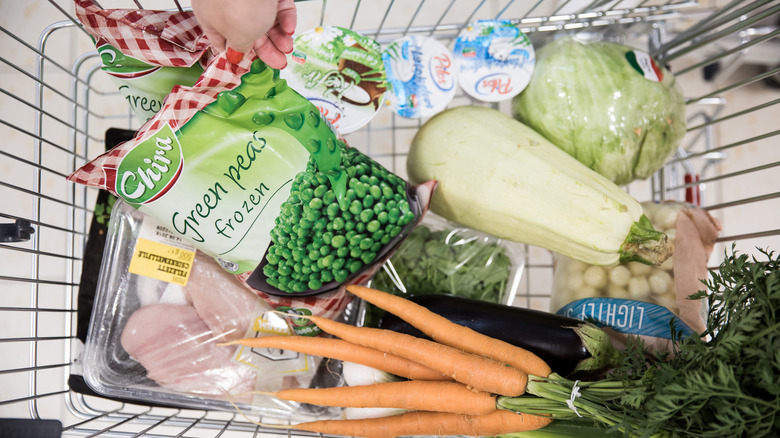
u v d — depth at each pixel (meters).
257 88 0.56
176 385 0.67
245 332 0.68
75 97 0.76
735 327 0.46
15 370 0.60
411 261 0.75
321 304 0.68
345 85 0.71
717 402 0.44
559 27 0.81
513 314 0.66
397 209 0.64
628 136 0.73
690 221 0.74
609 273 0.74
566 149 0.75
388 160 1.02
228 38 0.45
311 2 0.97
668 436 0.50
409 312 0.65
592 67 0.74
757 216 1.09
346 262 0.64
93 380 0.66
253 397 0.68
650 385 0.50
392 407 0.63
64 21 0.71
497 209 0.69
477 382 0.60
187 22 0.57
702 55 1.02
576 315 0.72
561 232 0.68
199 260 0.68
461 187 0.70
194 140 0.57
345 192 0.62
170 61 0.56
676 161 0.86
